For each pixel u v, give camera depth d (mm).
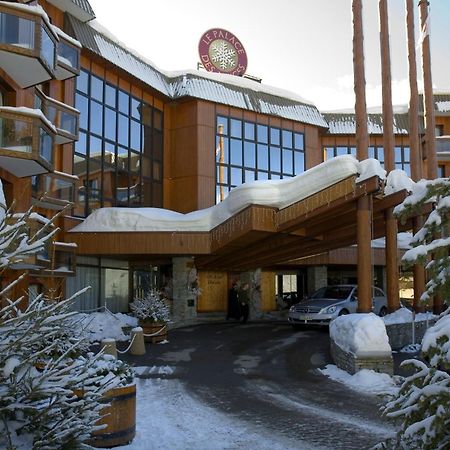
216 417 8414
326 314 19812
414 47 21297
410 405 3879
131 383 6965
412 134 21109
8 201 16156
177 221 22156
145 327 17344
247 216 18125
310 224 17438
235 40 33031
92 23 24109
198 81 28766
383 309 21844
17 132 14539
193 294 23875
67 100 22047
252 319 27047
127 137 25984
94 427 4484
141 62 26906
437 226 4086
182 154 28547
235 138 29609
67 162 21812
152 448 6727
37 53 14578
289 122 31844
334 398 9742
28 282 16500
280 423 8062
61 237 21547
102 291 23594
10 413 4301
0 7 14289
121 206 25203
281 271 31641
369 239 14883
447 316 3840
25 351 4230
